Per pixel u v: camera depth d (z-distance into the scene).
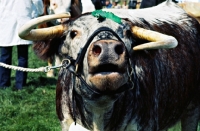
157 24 5.24
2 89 9.09
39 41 4.33
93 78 3.57
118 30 3.94
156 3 11.20
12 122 7.47
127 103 4.35
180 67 5.20
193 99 5.73
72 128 4.38
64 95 4.56
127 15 4.92
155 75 4.78
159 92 4.82
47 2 10.10
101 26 3.88
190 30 5.65
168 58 5.06
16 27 9.03
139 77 4.55
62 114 4.59
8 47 9.13
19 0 8.97
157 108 4.80
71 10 9.92
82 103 4.27
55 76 10.34
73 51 4.02
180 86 5.21
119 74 3.55
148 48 3.92
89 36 3.86
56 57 4.38
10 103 8.30
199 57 5.66
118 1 20.53
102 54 3.45
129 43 4.03
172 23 5.47
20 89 9.11
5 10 8.98
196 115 5.83
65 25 4.19
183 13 5.83
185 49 5.38
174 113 5.28
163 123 5.09
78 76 3.91
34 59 12.31
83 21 3.99
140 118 4.52
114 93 3.77
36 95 8.79
